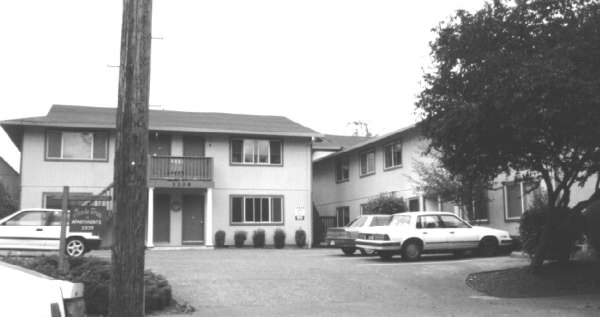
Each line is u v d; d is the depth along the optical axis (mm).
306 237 29359
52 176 26156
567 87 10891
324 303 12336
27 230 18453
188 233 28219
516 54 11891
